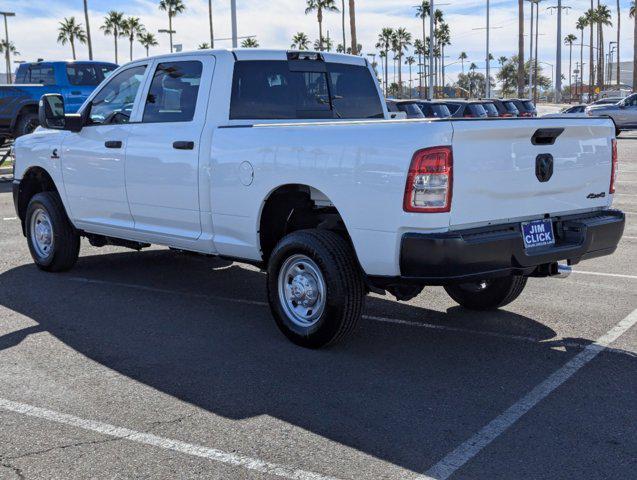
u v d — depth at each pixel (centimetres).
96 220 715
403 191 454
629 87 11362
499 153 471
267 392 456
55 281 748
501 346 543
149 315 629
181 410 429
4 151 2338
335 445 384
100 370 496
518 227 493
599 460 367
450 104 2459
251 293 706
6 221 1123
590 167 536
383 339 562
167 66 638
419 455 372
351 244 521
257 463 364
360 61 688
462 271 455
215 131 579
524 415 420
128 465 364
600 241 533
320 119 646
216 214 586
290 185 539
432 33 4275
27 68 2064
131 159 652
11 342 555
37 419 418
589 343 548
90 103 709
